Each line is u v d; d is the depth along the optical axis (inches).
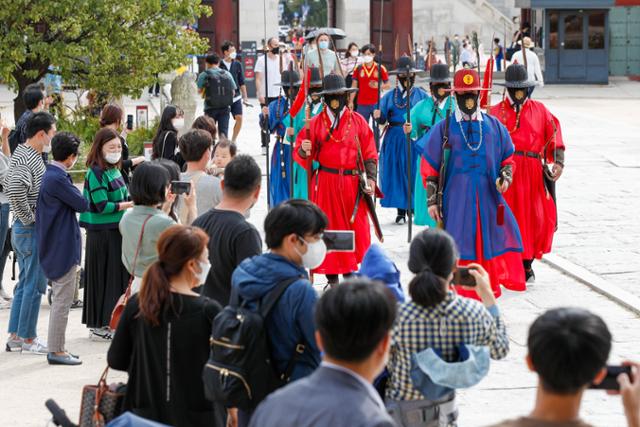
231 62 979.9
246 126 1128.8
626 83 1797.5
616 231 590.9
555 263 516.1
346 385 160.1
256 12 1861.5
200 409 234.7
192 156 360.8
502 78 1657.2
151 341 231.1
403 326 222.8
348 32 2015.3
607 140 1003.9
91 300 395.5
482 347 221.5
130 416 181.3
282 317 223.8
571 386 151.2
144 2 810.2
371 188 450.6
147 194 309.6
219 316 223.9
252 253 267.6
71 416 321.4
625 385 163.8
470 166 424.2
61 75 830.5
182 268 233.0
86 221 392.8
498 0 2551.7
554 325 152.7
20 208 382.3
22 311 389.1
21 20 768.3
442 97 557.6
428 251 227.3
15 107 840.9
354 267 442.9
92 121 850.1
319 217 233.0
